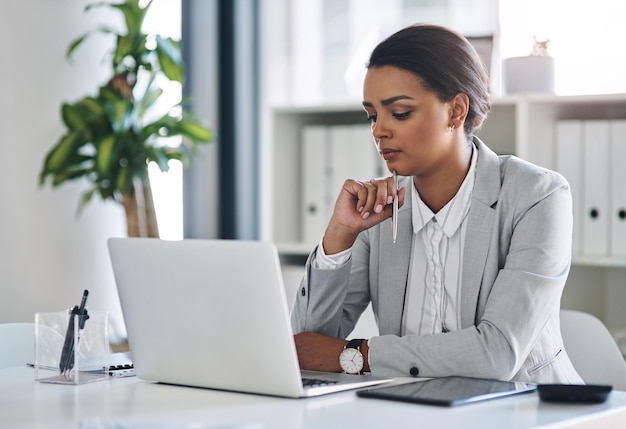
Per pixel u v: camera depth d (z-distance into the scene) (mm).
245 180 4328
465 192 1961
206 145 4301
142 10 3975
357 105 3736
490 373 1746
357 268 2113
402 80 1859
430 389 1603
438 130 1886
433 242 1980
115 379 1841
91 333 1846
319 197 3908
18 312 4129
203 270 1603
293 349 1542
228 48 4293
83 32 4387
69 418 1441
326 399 1562
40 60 4219
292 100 4332
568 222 1917
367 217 1960
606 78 3578
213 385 1667
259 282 1541
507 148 3590
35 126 4203
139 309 1725
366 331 3059
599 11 3588
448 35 1900
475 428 1313
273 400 1561
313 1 4277
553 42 3660
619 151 3352
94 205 4438
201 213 4332
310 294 2006
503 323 1776
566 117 3570
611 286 3559
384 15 4129
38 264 4203
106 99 3945
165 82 4512
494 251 1918
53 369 1826
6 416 1461
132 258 1703
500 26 3793
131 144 3959
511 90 3475
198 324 1640
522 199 1911
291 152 3971
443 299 1970
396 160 1909
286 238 3951
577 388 1533
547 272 1845
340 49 4230
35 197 4199
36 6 4199
